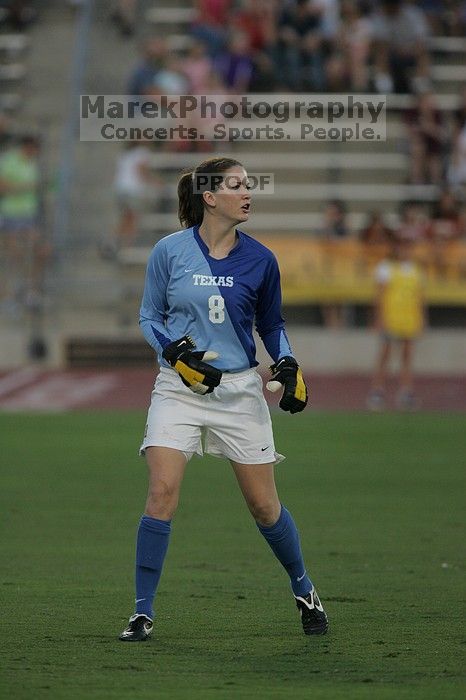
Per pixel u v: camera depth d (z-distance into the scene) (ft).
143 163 305.94
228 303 79.66
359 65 320.91
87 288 293.84
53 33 355.15
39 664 73.87
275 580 102.17
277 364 81.82
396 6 332.80
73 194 313.53
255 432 80.28
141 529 80.33
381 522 130.82
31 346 284.82
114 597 94.38
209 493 150.30
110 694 66.69
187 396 79.71
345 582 101.19
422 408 240.73
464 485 155.53
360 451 185.06
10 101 340.18
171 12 353.72
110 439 196.54
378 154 323.16
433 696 66.80
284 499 145.18
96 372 280.31
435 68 343.67
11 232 287.69
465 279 289.94
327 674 72.02
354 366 285.23
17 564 108.37
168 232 307.17
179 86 305.12
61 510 137.08
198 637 81.76
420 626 85.20
